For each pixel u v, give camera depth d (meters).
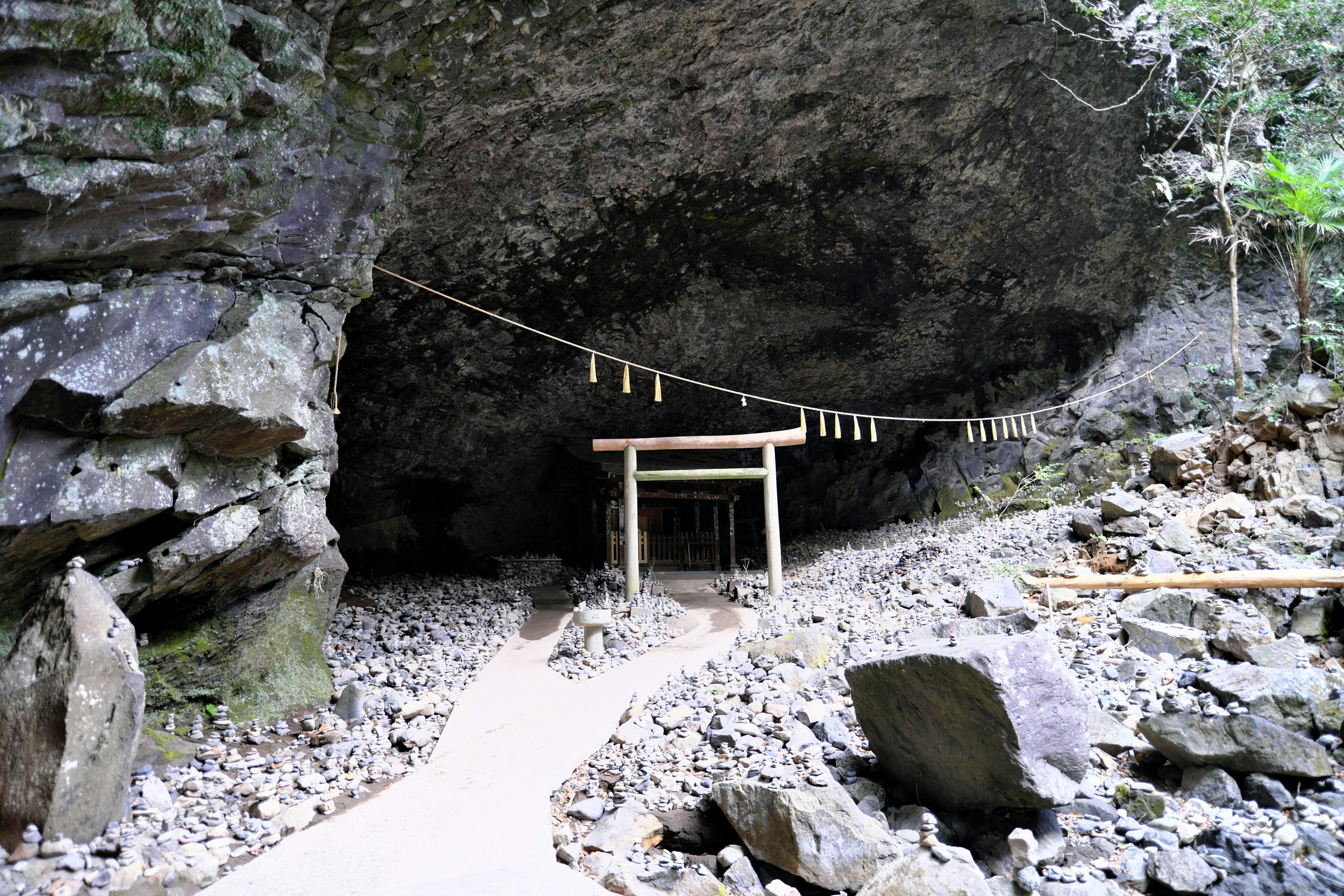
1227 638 7.20
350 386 15.70
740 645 9.66
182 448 6.17
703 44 9.88
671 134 11.30
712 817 5.57
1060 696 5.12
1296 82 15.20
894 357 17.95
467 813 5.31
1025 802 4.91
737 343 16.84
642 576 18.81
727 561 22.25
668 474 14.91
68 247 5.15
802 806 5.03
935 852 4.35
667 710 7.38
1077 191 14.63
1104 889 4.54
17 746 4.70
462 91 8.94
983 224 14.77
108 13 4.41
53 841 4.46
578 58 9.22
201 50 5.09
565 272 13.72
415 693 8.75
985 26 11.41
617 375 17.31
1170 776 5.62
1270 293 15.05
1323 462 10.37
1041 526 13.28
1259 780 5.19
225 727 7.00
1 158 4.35
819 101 11.69
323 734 7.06
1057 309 16.75
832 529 20.77
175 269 6.21
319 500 7.93
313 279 7.47
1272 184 13.70
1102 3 12.15
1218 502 10.53
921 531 17.22
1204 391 14.80
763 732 6.62
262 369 6.47
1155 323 15.95
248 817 5.43
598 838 5.12
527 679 9.35
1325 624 7.32
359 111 7.72
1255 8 12.90
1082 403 16.36
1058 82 12.81
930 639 8.45
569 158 11.13
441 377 16.16
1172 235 15.41
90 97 4.64
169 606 6.78
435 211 11.33
